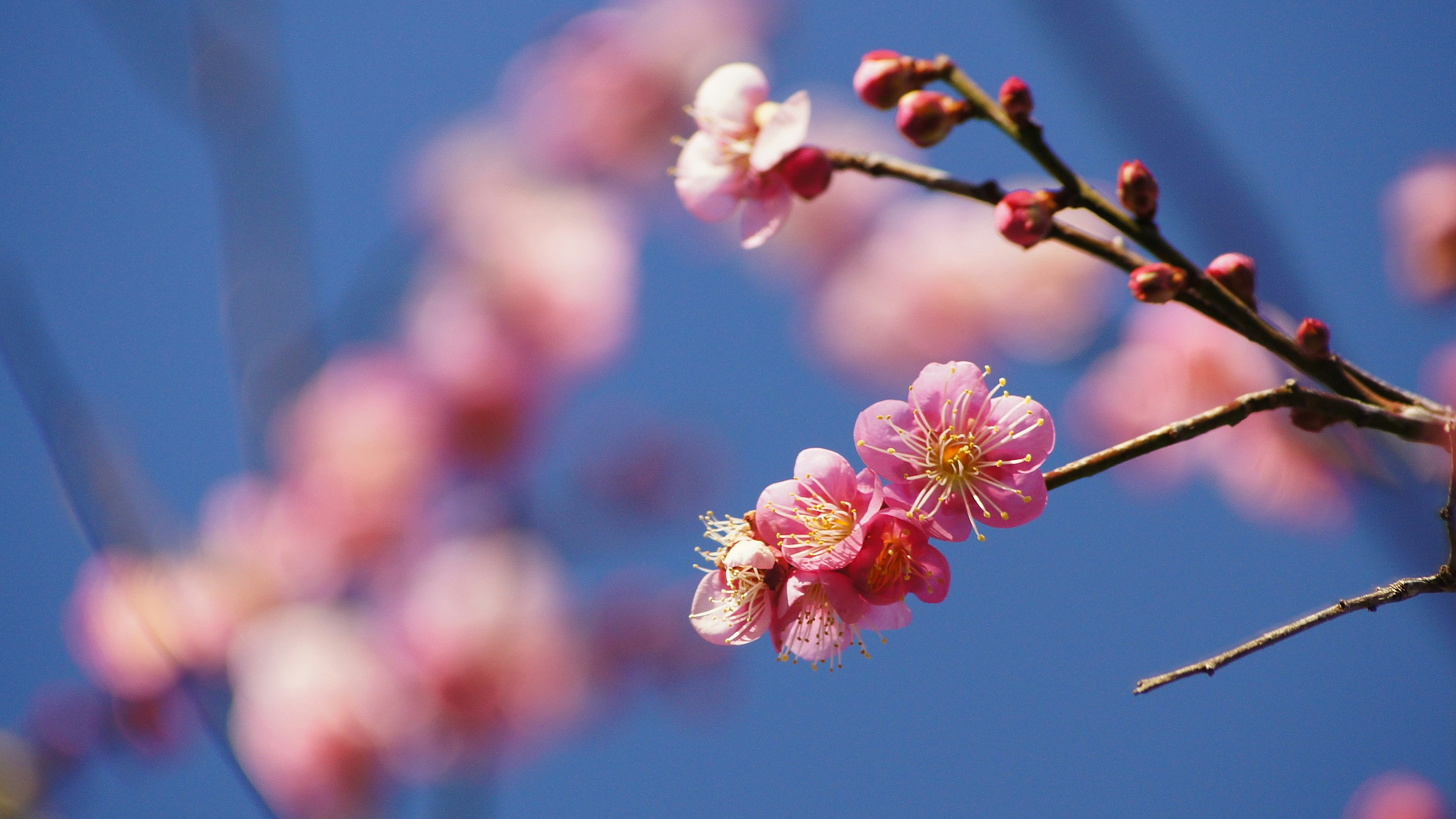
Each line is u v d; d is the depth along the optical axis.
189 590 3.24
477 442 3.44
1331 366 1.43
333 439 3.43
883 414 1.37
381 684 3.35
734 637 1.37
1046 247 4.07
